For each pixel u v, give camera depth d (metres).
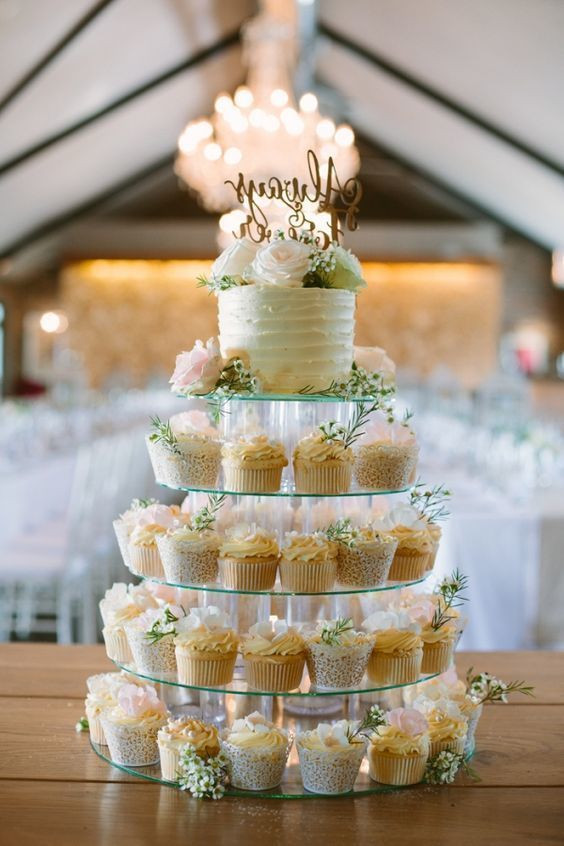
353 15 8.84
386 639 1.83
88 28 7.68
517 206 12.59
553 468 4.74
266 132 7.83
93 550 4.96
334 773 1.72
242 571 1.81
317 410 1.94
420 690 1.98
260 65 8.56
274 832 1.62
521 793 1.76
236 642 1.83
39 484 5.38
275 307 1.86
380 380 1.94
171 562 1.86
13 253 13.59
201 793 1.72
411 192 13.77
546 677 2.34
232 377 1.85
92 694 1.95
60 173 11.38
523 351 14.12
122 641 1.95
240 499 1.94
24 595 5.49
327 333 1.88
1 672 2.34
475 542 3.82
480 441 5.51
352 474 1.92
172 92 10.57
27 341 14.38
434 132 11.01
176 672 1.88
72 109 9.50
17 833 1.60
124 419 7.93
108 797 1.73
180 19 8.64
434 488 2.03
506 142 9.66
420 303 14.02
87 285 14.16
